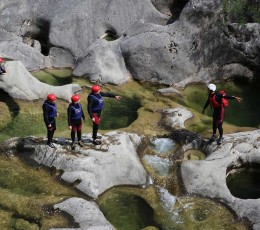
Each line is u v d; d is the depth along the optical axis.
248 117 23.34
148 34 25.41
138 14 27.61
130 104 23.28
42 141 18.22
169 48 25.20
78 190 16.33
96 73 24.58
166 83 25.28
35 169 17.31
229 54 26.11
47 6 27.11
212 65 26.11
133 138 19.25
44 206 15.46
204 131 20.88
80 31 26.58
